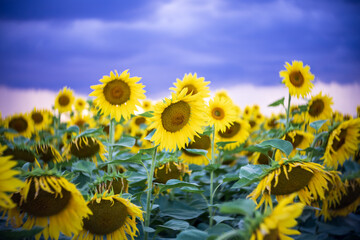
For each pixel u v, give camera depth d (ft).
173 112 4.14
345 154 4.88
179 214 4.93
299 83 5.48
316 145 5.37
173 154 5.33
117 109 5.04
